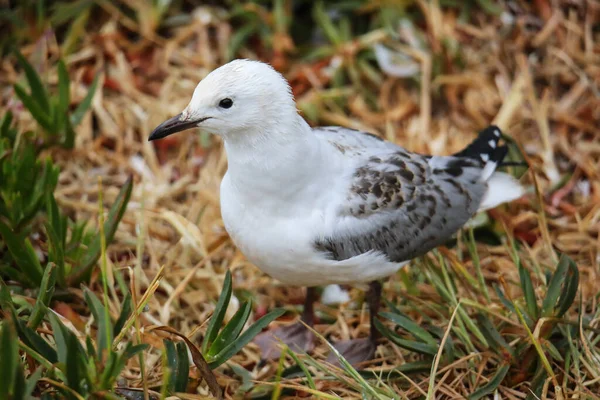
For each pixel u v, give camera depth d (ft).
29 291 32.27
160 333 30.78
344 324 34.27
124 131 42.80
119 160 41.34
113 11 46.70
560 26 46.80
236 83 27.48
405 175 30.94
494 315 32.53
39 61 43.06
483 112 44.21
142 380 26.73
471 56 46.16
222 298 27.43
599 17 47.42
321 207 29.14
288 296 35.76
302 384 29.99
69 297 33.12
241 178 28.66
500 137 35.35
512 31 46.60
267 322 27.61
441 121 43.93
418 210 30.99
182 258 36.35
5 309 27.04
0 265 31.96
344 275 30.35
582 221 38.78
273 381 30.27
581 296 30.48
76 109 41.78
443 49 44.68
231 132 28.14
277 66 45.14
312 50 46.34
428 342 29.96
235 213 29.45
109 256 36.17
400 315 30.42
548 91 43.75
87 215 38.34
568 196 40.63
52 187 33.86
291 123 27.94
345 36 46.01
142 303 27.50
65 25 46.73
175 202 39.96
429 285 34.76
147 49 46.26
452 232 32.45
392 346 33.14
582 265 37.06
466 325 32.35
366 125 43.83
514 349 30.60
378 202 29.96
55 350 26.04
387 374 31.04
